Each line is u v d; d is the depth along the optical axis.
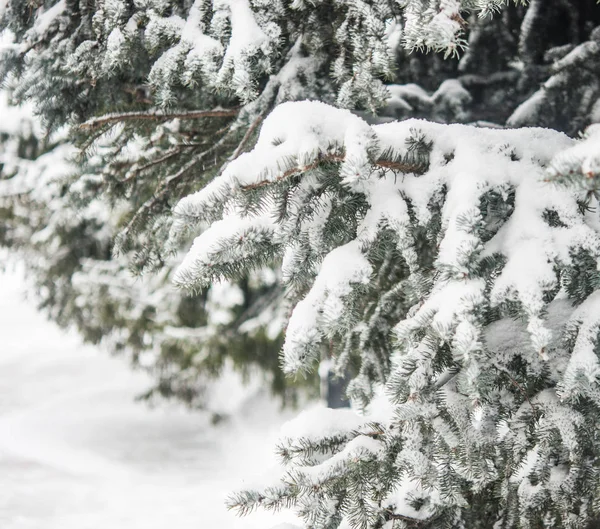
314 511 1.86
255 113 2.72
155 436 9.26
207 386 10.59
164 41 2.35
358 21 2.26
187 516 5.60
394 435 1.87
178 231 1.78
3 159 8.41
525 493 1.93
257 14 2.24
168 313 9.18
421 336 1.80
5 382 13.19
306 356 1.72
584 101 3.11
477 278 1.69
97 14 2.40
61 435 8.88
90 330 9.80
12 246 9.35
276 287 8.88
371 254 1.90
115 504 5.96
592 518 1.92
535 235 1.75
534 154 1.94
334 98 2.72
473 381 1.59
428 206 1.90
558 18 3.38
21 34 2.78
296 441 1.93
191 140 3.11
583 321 1.75
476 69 3.51
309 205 1.87
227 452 8.84
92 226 9.23
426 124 1.97
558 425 1.83
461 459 1.82
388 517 2.04
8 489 6.23
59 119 2.89
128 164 3.16
